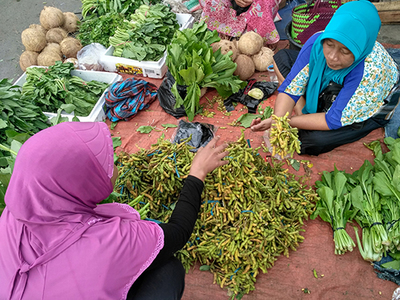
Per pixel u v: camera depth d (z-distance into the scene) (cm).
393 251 229
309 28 360
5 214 119
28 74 381
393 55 391
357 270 229
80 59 414
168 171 229
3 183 182
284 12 500
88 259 110
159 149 245
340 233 236
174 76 350
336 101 252
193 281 228
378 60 227
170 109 359
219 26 429
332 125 263
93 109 350
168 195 241
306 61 257
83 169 117
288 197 242
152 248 126
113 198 217
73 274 108
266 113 344
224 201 227
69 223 114
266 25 411
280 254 240
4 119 299
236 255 209
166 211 244
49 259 107
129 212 151
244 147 237
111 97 347
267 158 309
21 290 104
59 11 474
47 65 422
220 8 411
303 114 281
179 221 149
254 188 229
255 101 360
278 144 237
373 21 200
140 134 348
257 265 216
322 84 263
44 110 357
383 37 445
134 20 440
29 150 112
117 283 115
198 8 482
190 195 158
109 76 387
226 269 220
